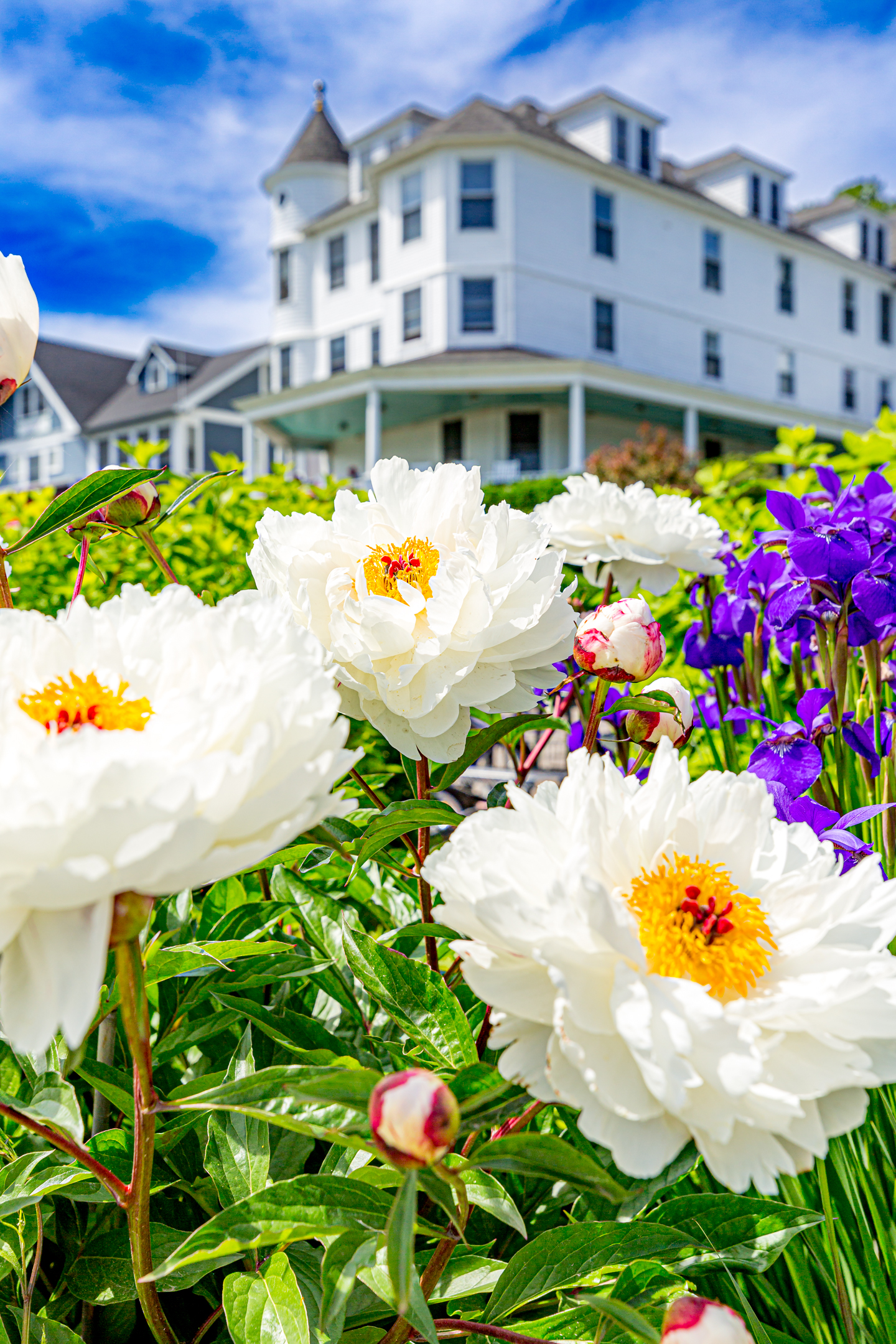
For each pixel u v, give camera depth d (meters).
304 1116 0.72
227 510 2.74
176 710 0.57
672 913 0.64
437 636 0.91
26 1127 0.65
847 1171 0.99
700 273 21.88
